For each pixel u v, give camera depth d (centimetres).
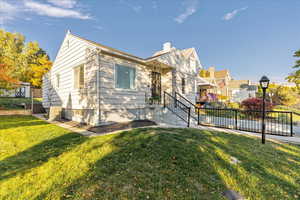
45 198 192
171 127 596
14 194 200
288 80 1236
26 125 632
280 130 668
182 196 198
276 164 304
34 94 1783
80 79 734
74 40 777
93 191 204
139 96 789
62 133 500
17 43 1633
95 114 606
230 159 311
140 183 221
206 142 399
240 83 3114
